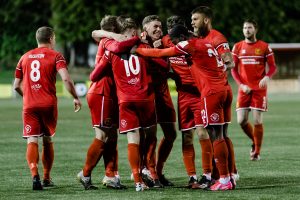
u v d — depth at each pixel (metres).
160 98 15.61
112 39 14.78
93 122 15.03
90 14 81.00
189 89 15.36
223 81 14.68
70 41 82.94
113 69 14.78
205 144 15.14
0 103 52.59
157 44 15.48
